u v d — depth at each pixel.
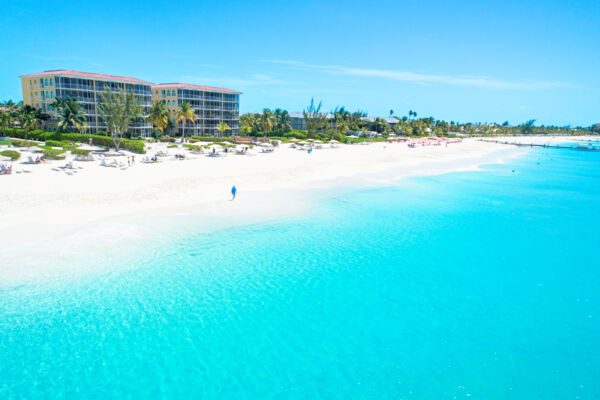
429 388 12.53
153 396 11.84
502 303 18.17
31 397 11.59
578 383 13.01
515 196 43.75
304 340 14.83
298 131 114.50
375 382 12.73
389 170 60.06
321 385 12.53
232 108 113.06
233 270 20.38
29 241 21.69
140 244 22.73
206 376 12.74
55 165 42.31
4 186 31.12
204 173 43.53
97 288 17.55
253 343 14.52
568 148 143.88
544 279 20.94
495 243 26.56
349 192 40.84
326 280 19.81
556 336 15.65
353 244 25.14
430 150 102.25
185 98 99.44
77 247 21.53
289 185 42.41
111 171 40.97
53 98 76.88
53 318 15.22
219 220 28.25
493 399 12.16
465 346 14.81
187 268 20.19
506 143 166.12
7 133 71.19
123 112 58.75
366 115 168.00
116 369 12.86
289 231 26.95
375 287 19.28
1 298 16.20
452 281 20.31
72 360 13.15
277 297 17.88
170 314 16.03
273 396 12.01
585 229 30.69
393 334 15.44
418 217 32.41
